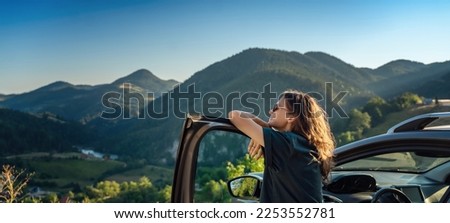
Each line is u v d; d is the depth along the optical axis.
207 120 1.81
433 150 2.02
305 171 1.75
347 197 2.35
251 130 1.74
